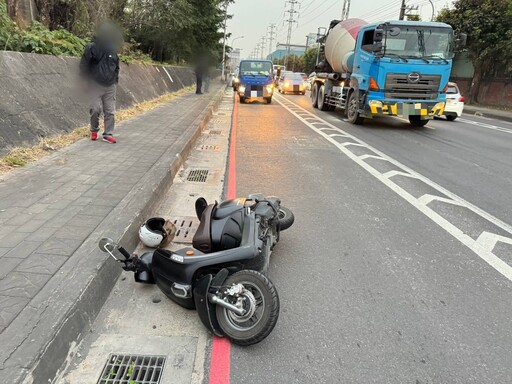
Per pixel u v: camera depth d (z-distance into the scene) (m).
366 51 12.85
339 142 10.50
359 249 4.36
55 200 4.57
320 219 5.15
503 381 2.60
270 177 6.98
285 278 3.74
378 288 3.62
